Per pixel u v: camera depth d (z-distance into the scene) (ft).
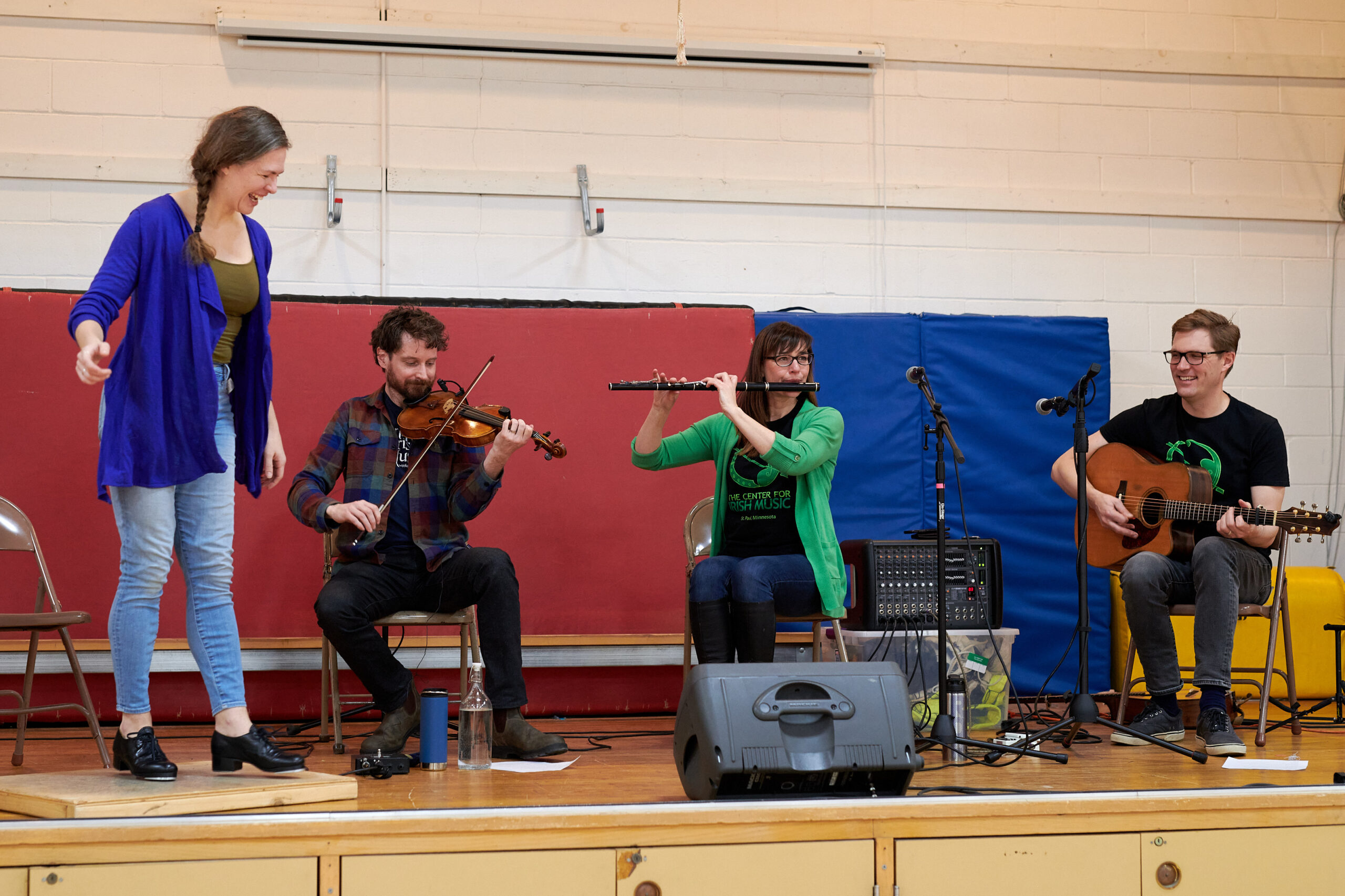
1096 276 15.01
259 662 11.97
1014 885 6.95
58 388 12.03
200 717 12.09
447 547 9.54
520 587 12.57
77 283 13.14
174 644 11.81
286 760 7.23
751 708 6.82
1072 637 12.98
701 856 6.70
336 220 13.44
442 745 8.56
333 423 9.92
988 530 13.67
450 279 13.83
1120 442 11.34
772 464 9.78
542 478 12.70
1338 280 15.47
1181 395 11.05
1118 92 15.16
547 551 12.65
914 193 14.62
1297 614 13.56
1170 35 15.28
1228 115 15.35
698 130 14.33
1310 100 15.51
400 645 12.04
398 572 9.48
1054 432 13.93
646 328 13.03
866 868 6.82
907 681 10.53
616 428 12.85
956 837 6.91
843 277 14.53
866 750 6.83
